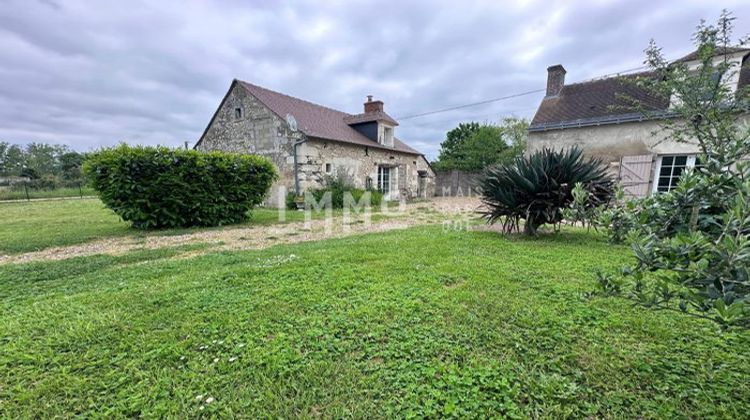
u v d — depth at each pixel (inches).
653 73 351.3
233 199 303.7
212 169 284.2
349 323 85.3
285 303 99.2
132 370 66.4
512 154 794.2
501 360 68.6
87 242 212.4
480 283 115.4
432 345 74.4
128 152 243.8
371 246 181.6
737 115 187.2
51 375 64.9
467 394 58.1
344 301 99.9
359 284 115.6
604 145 359.3
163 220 265.9
